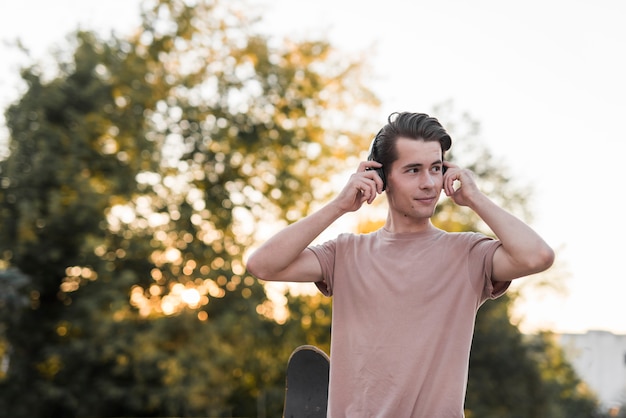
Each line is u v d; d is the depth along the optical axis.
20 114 19.67
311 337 21.33
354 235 2.60
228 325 19.47
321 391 2.92
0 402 20.03
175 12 21.27
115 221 20.62
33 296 20.27
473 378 20.53
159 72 21.33
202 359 19.31
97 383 20.11
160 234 20.91
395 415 2.31
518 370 20.61
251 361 20.59
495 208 2.36
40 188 19.83
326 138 22.52
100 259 19.97
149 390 19.80
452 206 21.58
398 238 2.49
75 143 19.80
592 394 22.84
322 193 22.50
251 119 21.69
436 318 2.35
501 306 21.28
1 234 19.61
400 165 2.42
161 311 20.97
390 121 2.49
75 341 19.48
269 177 21.83
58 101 19.73
